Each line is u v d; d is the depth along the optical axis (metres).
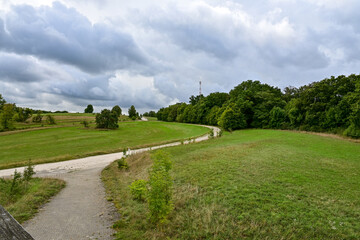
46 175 18.48
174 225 6.52
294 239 5.57
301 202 7.87
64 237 6.10
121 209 8.32
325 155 16.28
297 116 43.94
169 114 116.69
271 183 9.99
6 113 60.28
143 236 6.03
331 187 9.45
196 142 32.25
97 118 68.88
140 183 9.41
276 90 70.44
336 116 34.69
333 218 6.67
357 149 18.86
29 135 51.22
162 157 9.69
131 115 134.12
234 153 17.92
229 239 5.67
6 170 21.61
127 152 30.08
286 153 17.20
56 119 93.75
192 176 11.88
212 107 85.62
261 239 5.60
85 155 28.94
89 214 8.00
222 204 7.83
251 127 57.66
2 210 1.87
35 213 8.21
